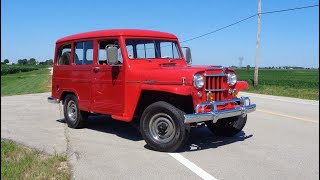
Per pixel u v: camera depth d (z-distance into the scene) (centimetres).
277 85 3666
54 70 1071
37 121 1133
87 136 904
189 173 619
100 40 885
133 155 725
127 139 869
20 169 619
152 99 809
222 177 601
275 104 1616
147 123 751
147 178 595
